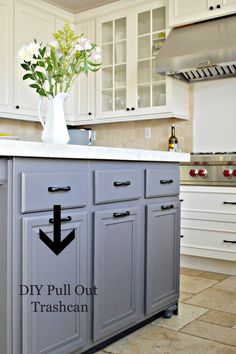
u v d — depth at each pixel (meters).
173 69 3.58
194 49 3.47
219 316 2.40
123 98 4.25
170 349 1.94
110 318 1.91
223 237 3.32
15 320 1.48
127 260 2.02
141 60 4.06
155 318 2.35
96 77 4.41
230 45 3.27
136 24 4.08
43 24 4.23
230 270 3.42
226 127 3.87
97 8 4.35
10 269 1.46
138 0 4.03
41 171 1.57
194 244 3.47
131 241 2.05
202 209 3.42
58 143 1.73
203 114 4.00
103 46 4.38
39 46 1.97
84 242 1.76
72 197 1.70
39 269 1.55
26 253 1.50
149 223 2.16
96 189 1.82
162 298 2.28
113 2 4.23
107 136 4.68
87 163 1.79
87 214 1.78
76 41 2.01
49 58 1.89
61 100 1.91
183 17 3.64
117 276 1.95
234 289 2.97
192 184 3.49
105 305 1.88
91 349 1.87
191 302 2.66
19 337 1.49
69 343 1.69
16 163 1.48
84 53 1.96
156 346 1.98
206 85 3.98
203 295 2.81
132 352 1.91
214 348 1.96
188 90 4.08
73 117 4.62
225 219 3.30
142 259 2.14
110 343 1.99
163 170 2.30
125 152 1.96
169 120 4.21
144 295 2.15
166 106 3.87
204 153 3.88
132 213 2.04
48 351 1.59
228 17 3.49
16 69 3.97
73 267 1.70
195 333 2.14
